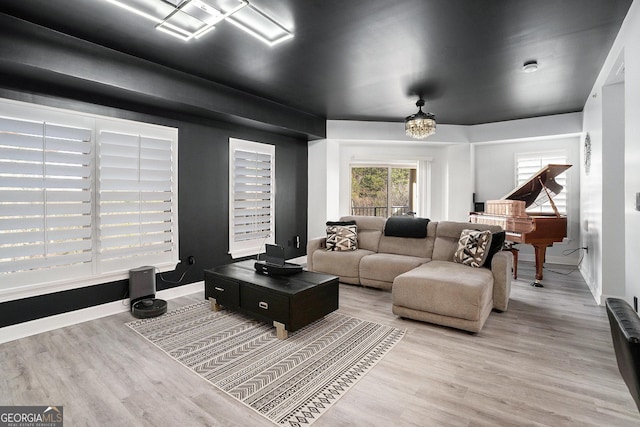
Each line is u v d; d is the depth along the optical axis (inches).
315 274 130.7
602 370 89.4
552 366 91.7
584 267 194.1
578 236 222.1
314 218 231.0
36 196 111.8
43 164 113.2
